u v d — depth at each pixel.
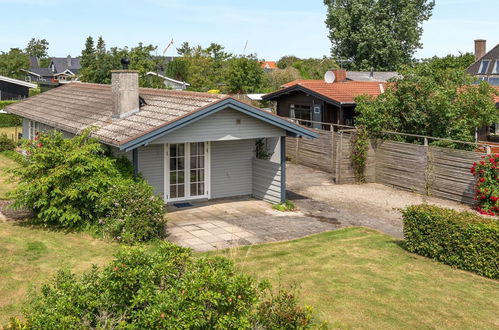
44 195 13.27
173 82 51.25
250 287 6.74
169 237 13.29
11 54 82.12
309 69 57.81
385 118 20.86
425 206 12.28
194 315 6.02
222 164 17.77
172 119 14.34
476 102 20.95
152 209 12.84
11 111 26.48
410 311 8.95
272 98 30.70
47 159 13.63
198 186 17.42
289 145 26.22
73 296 6.41
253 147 18.28
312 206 17.30
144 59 45.81
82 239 12.82
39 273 10.40
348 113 26.16
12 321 6.62
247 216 15.66
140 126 14.77
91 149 14.28
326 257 11.76
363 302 9.28
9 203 16.12
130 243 12.15
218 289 6.35
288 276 10.51
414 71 21.30
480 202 16.78
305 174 23.06
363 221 15.41
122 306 6.43
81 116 18.94
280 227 14.48
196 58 56.88
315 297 9.46
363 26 50.28
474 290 9.92
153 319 5.92
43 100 25.92
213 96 15.45
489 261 10.57
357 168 21.09
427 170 19.02
